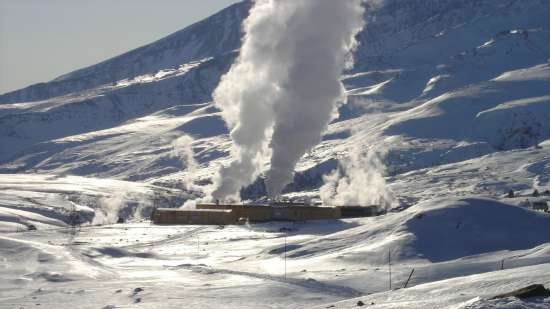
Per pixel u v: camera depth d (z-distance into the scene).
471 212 166.88
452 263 131.75
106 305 107.94
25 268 143.25
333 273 133.50
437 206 171.75
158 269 151.38
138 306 106.69
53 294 118.50
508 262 126.38
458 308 61.72
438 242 154.38
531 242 155.50
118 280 134.75
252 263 157.38
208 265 158.12
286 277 131.75
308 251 163.62
